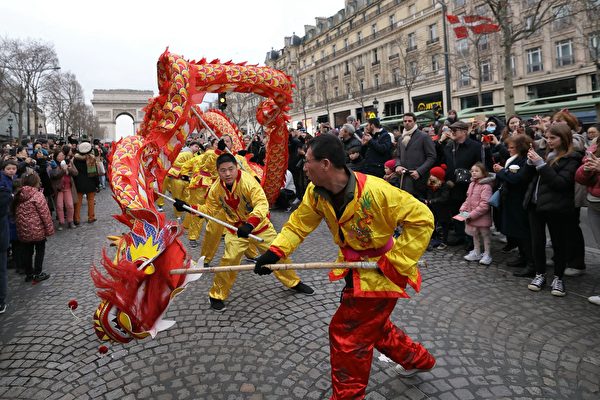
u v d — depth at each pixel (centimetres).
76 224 945
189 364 326
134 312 263
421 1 3772
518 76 2975
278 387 291
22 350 365
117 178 318
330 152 227
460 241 657
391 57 4197
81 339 381
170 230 287
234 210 444
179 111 416
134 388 298
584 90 2639
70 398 290
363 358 238
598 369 301
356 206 232
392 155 791
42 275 561
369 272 237
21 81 3159
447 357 321
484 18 1862
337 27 5147
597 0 1791
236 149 811
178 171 905
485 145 685
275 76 550
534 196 446
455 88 3444
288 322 396
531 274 492
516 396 272
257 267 254
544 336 351
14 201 538
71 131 5569
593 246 587
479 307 411
